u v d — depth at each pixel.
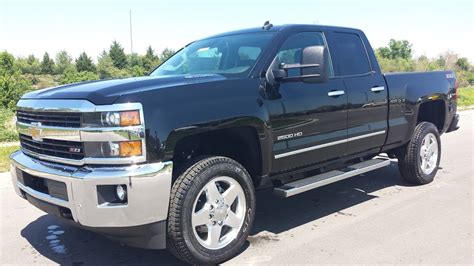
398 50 57.72
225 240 4.05
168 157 3.58
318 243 4.47
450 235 4.60
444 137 11.38
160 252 4.36
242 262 4.05
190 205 3.73
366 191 6.31
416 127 6.40
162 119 3.56
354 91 5.23
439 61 53.16
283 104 4.44
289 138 4.53
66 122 3.65
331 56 5.17
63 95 3.75
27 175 4.11
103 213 3.44
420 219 5.09
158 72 5.30
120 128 3.42
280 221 5.16
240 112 4.04
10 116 14.80
